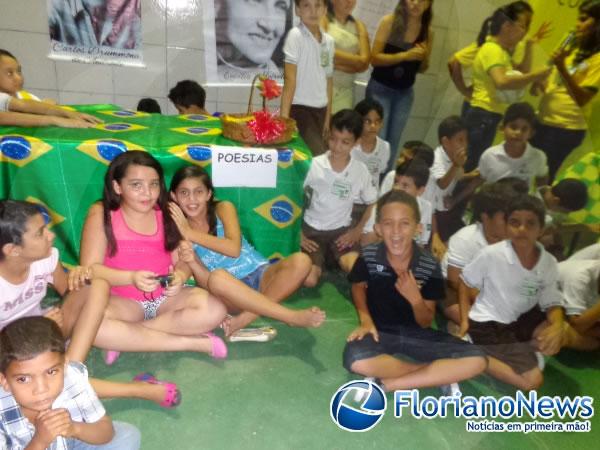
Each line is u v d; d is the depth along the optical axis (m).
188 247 1.64
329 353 1.58
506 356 1.22
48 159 1.73
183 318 1.59
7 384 1.03
